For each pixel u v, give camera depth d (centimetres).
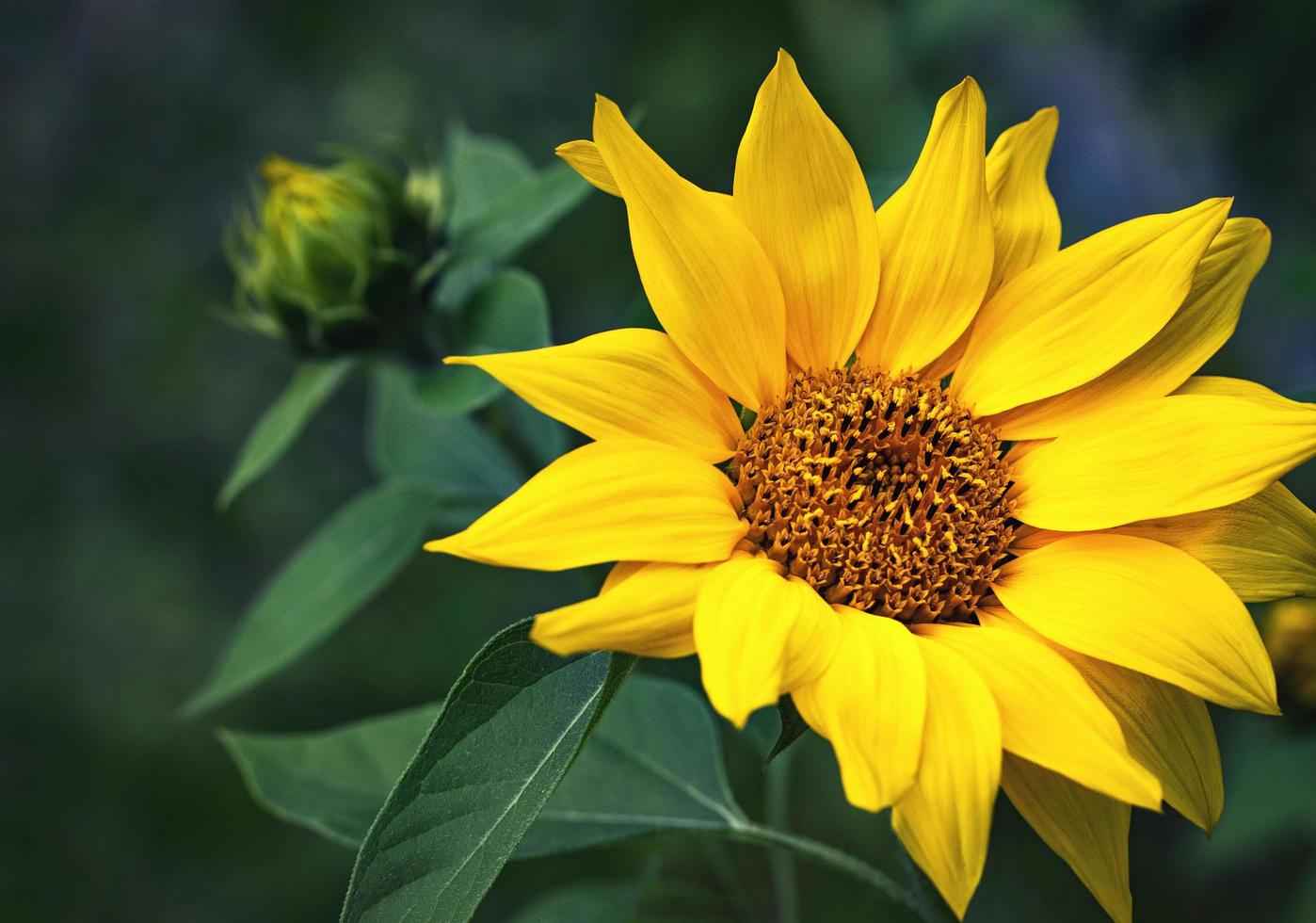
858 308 48
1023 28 73
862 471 48
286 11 94
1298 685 55
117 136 95
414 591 82
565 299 79
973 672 45
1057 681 45
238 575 88
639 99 83
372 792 51
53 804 82
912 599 47
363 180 53
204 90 94
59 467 89
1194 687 45
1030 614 46
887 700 44
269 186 53
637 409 46
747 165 48
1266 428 46
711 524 45
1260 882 73
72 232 93
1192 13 72
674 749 50
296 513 88
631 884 54
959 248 48
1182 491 46
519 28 92
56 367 91
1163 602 46
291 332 53
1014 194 49
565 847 49
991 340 49
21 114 95
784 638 44
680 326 47
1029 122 49
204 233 93
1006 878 71
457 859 44
